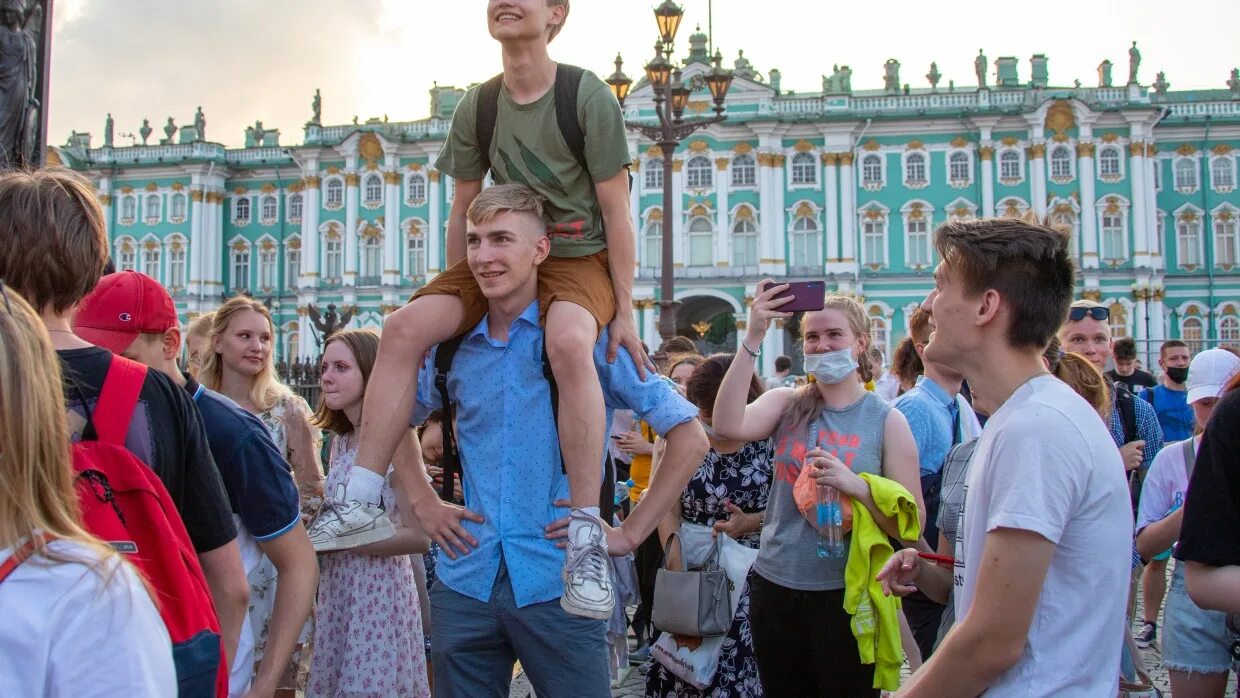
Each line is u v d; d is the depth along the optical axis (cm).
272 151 5738
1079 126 4862
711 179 5078
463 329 349
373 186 5416
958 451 418
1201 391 539
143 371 266
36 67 776
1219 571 319
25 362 181
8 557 176
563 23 366
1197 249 5034
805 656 476
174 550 229
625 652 750
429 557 620
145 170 5712
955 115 4944
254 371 524
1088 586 257
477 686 347
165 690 185
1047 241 279
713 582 525
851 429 477
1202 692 475
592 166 351
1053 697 253
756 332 477
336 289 5438
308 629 536
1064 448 256
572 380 325
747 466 555
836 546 451
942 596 360
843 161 5006
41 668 174
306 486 529
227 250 5750
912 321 604
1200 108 5056
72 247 257
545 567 336
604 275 356
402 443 364
